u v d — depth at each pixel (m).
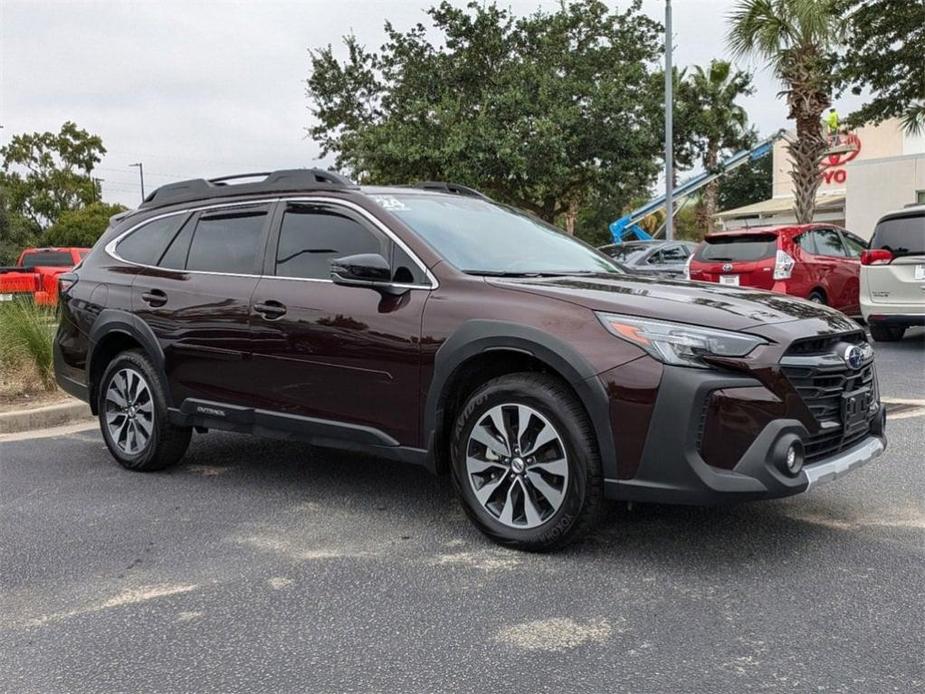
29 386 7.99
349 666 2.86
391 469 5.47
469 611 3.26
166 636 3.12
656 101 22.11
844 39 18.34
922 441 5.73
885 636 2.97
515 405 3.81
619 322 3.61
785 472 3.44
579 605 3.29
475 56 22.53
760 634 3.01
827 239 12.20
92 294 5.70
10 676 2.85
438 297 4.09
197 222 5.34
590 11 23.06
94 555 3.99
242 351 4.80
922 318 10.05
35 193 62.88
